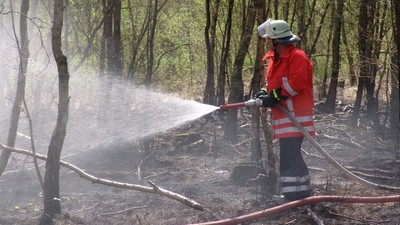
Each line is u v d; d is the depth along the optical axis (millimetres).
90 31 12375
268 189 7230
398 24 8125
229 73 15039
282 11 14531
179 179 8320
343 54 16312
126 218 6391
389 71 12516
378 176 7984
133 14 13391
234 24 13945
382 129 11938
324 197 6375
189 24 15336
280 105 6539
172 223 6148
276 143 9852
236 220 5957
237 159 9586
